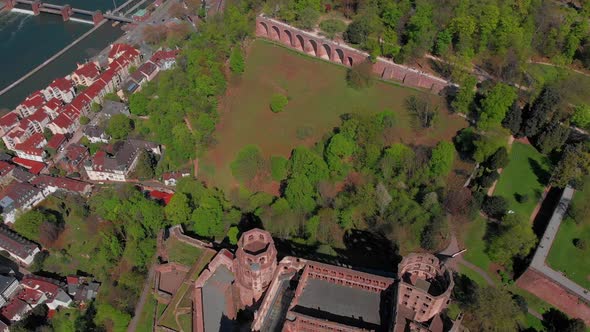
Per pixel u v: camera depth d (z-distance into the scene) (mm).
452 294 178500
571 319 173625
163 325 176875
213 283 181250
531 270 183375
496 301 169625
